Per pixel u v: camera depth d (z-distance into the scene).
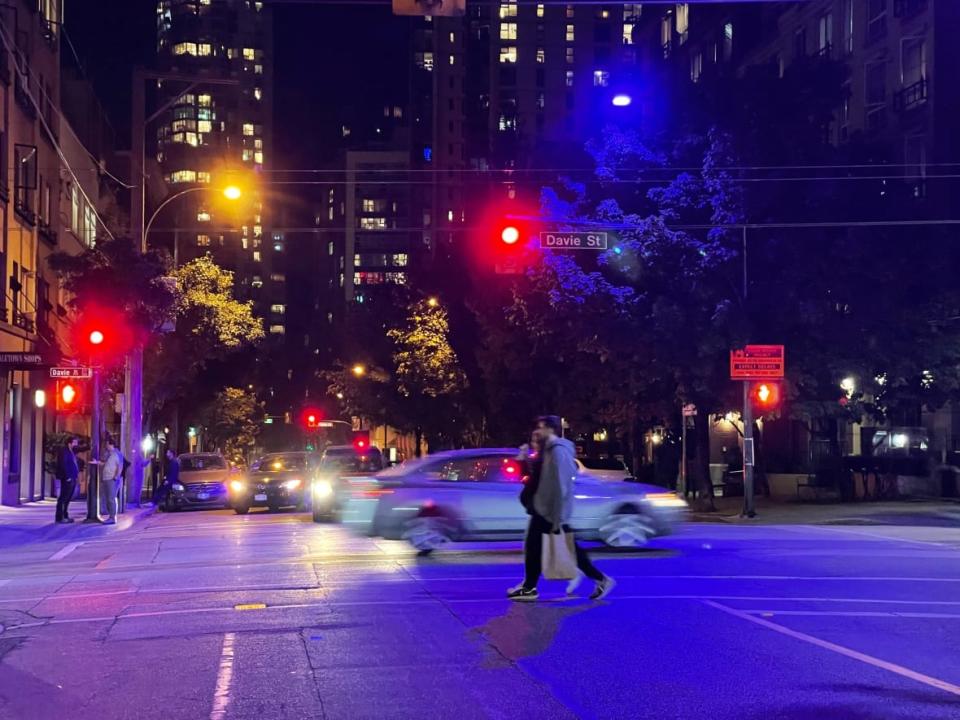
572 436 38.62
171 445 56.47
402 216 159.75
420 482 15.23
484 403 45.03
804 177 27.78
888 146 31.58
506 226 18.83
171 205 72.00
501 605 10.30
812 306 26.14
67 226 40.09
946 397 30.03
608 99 34.34
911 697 6.70
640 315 26.80
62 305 37.75
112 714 6.50
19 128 32.72
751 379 24.94
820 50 43.03
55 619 10.13
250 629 9.23
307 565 14.06
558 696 6.75
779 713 6.31
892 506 26.89
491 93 130.38
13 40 31.62
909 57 37.41
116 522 24.11
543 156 34.34
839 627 9.11
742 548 15.93
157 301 29.56
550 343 29.86
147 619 9.95
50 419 38.62
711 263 26.48
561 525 10.40
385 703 6.61
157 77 30.78
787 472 35.53
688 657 7.88
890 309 27.22
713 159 27.33
